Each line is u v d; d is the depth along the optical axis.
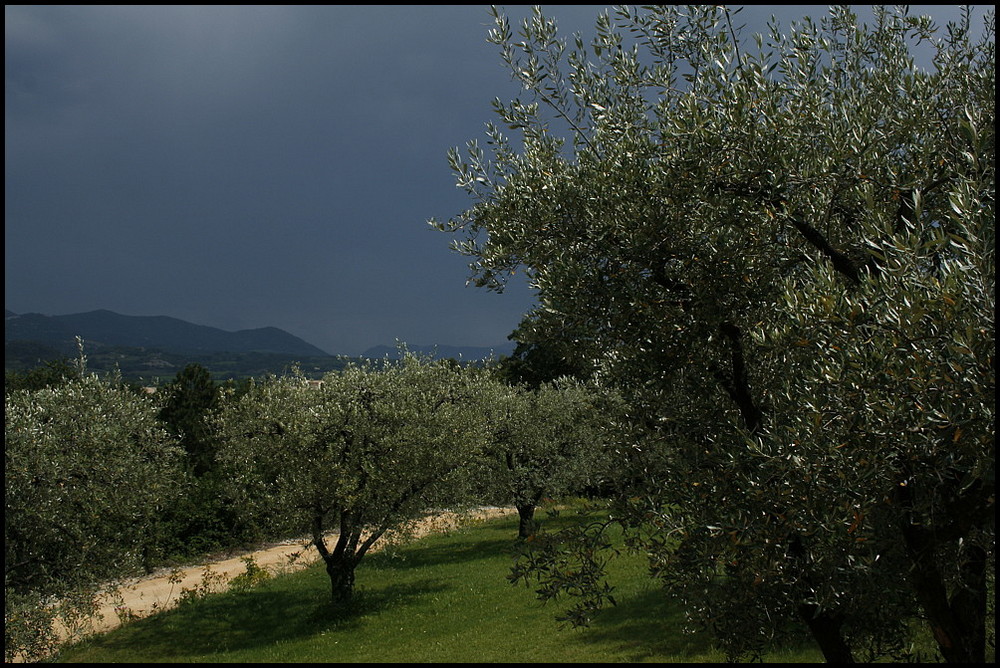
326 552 20.09
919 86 6.34
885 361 4.48
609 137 6.89
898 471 4.68
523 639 15.04
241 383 42.59
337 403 19.73
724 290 6.34
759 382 6.89
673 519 6.17
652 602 15.78
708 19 6.92
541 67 7.26
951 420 4.14
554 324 6.91
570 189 6.73
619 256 6.46
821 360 4.91
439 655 14.72
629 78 7.02
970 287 4.21
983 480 4.52
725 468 5.93
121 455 14.46
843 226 6.60
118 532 14.66
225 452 20.44
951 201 4.45
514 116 7.59
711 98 6.60
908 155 6.43
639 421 7.37
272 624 19.31
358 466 19.84
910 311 4.33
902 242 4.54
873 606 5.66
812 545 5.27
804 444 4.71
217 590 24.38
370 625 18.38
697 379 6.91
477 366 28.47
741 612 6.06
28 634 12.62
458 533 34.34
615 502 6.86
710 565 6.01
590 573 6.90
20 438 12.54
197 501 32.56
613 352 7.15
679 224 6.41
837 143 5.86
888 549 5.16
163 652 17.03
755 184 6.11
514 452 28.50
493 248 7.22
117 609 20.97
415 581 23.34
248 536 34.75
